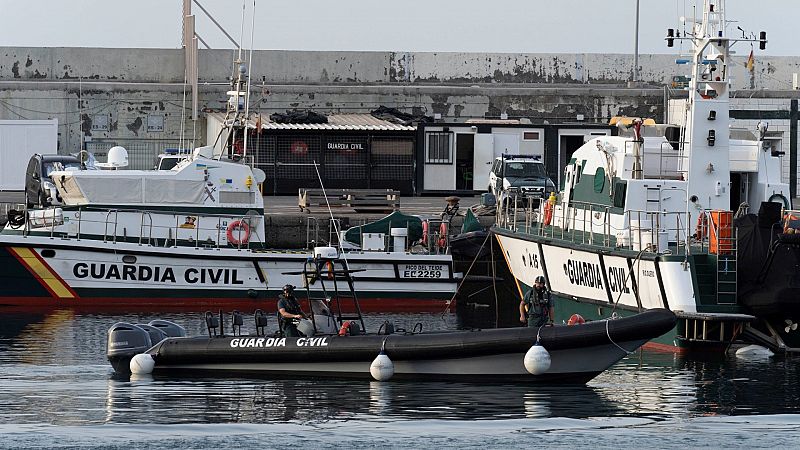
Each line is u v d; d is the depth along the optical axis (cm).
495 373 6594
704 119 8350
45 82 14162
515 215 9750
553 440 5644
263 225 9944
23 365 7156
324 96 14750
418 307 9894
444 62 15475
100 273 9569
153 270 9625
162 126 14350
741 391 6588
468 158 13900
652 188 8350
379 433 5719
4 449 5478
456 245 10350
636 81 15612
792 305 7375
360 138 13712
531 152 14050
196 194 9869
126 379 6775
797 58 15550
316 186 13650
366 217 11256
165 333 7162
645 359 7475
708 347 7600
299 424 5847
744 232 7594
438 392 6444
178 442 5588
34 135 13875
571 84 15625
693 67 8394
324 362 6712
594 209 8794
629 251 7831
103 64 14725
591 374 6588
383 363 6556
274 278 9750
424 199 13488
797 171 14450
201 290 9681
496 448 5531
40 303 9531
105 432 5706
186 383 6675
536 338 6444
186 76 14612
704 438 5703
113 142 14275
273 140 13538
